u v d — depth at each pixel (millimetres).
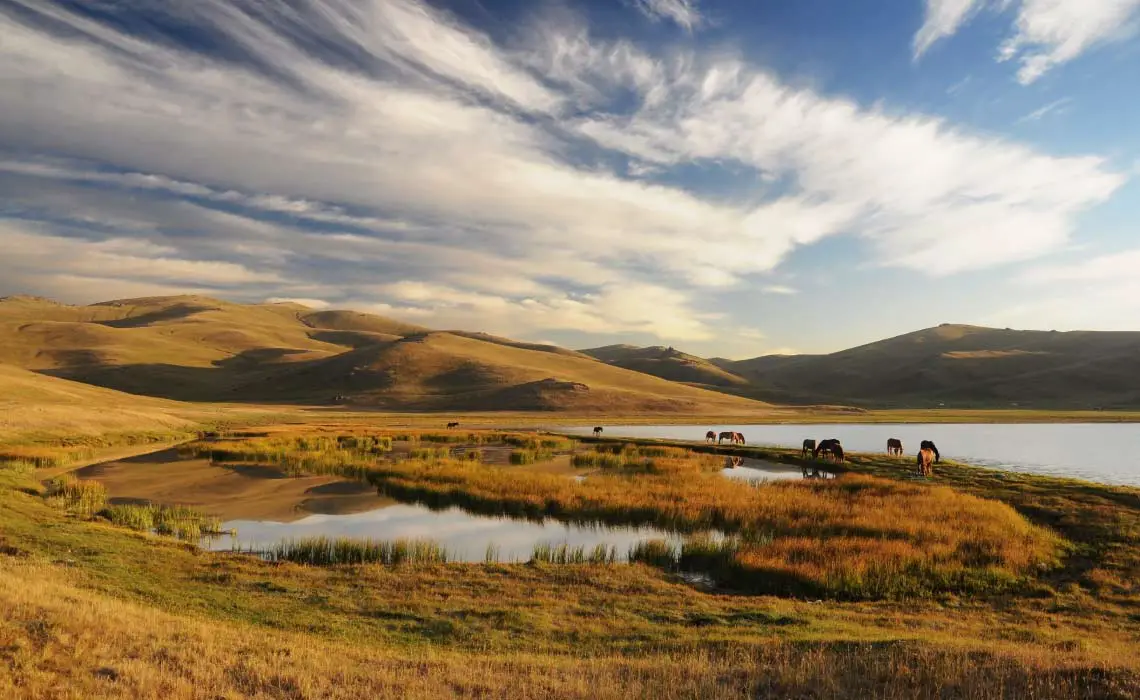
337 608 14219
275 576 16828
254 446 50875
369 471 37500
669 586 16969
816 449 47312
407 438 67500
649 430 89000
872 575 17594
